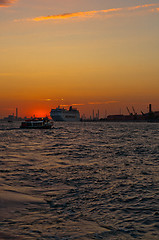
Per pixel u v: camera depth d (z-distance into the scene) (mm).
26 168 16438
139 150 29125
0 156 22266
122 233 7121
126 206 9430
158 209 9125
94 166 17938
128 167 17688
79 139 48938
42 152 26219
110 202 9891
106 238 6785
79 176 14438
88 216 8375
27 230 7074
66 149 29594
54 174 14797
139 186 12383
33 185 12133
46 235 6820
